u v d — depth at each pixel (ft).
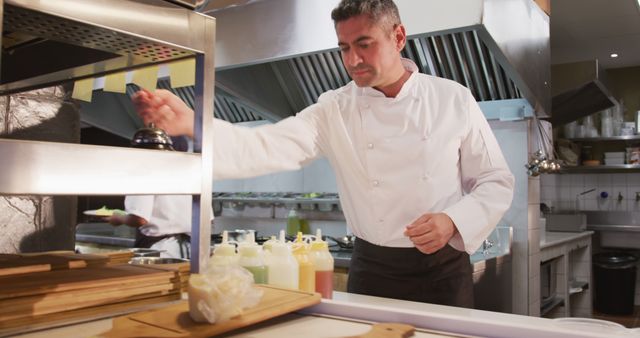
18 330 3.24
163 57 4.63
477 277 9.68
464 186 7.45
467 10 7.84
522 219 12.18
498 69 10.52
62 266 4.06
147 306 3.93
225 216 15.16
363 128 6.98
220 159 6.33
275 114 12.25
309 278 4.92
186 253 10.82
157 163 3.82
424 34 8.30
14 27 3.89
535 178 12.86
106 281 3.68
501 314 4.40
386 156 6.83
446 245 6.62
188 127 5.25
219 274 3.35
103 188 3.48
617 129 22.06
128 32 3.71
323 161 13.93
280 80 12.08
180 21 4.06
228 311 3.23
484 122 7.07
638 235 22.09
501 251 11.91
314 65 11.43
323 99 7.45
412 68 7.27
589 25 17.81
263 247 5.00
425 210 6.68
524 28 10.03
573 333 3.09
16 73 5.17
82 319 3.56
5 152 3.06
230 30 10.11
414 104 6.84
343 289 9.71
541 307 13.46
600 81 15.44
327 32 9.04
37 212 5.64
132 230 13.92
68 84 5.93
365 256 7.01
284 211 14.15
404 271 6.66
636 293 22.44
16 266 3.83
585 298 18.42
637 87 23.04
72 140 5.97
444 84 7.12
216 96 13.82
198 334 3.04
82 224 14.75
